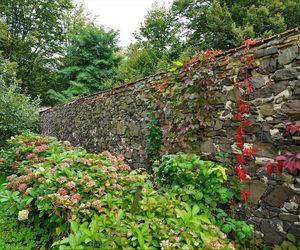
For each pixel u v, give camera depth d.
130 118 4.47
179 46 12.09
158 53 12.36
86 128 6.32
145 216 1.76
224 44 10.73
